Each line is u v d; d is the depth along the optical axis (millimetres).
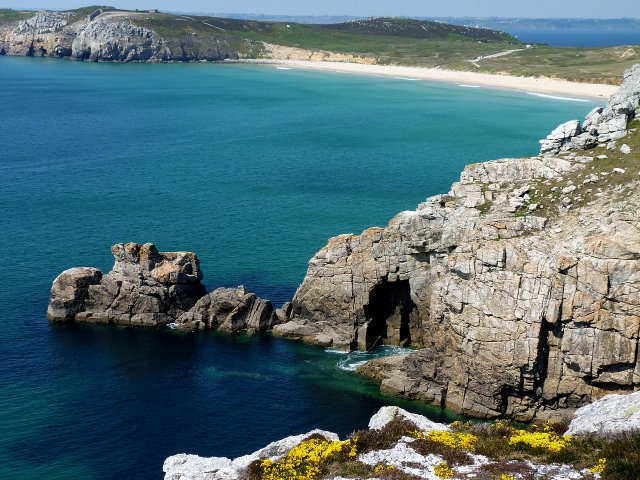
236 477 36469
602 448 34781
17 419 57219
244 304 73875
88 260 90750
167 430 56344
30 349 69250
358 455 36594
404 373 62531
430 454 36000
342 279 70125
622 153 62719
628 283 52844
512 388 57156
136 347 70312
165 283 75750
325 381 64375
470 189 64688
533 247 56562
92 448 53844
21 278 84875
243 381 64125
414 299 68312
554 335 55844
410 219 65812
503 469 34000
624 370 54094
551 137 67812
